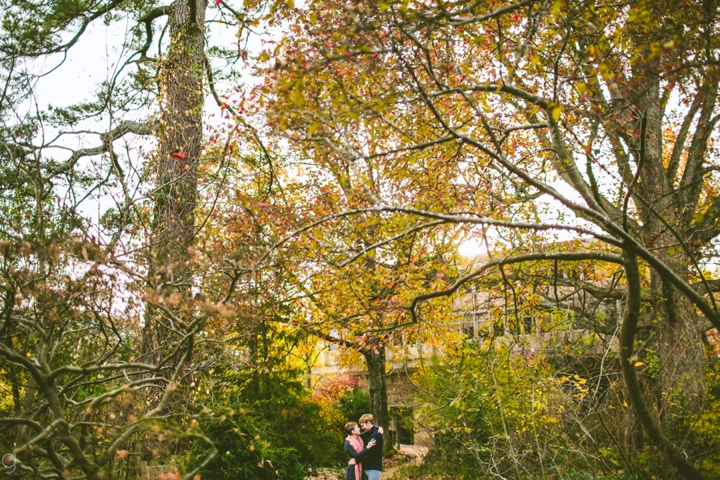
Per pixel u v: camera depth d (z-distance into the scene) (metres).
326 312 10.13
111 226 7.47
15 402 6.24
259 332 12.20
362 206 8.38
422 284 10.36
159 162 9.63
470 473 11.30
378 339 10.28
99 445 6.19
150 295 4.43
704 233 11.20
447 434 12.81
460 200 9.24
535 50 7.29
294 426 13.55
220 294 6.12
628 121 7.98
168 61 11.10
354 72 5.82
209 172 10.67
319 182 11.93
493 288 11.19
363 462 9.45
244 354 7.91
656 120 12.05
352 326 9.97
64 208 6.76
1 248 4.46
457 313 12.70
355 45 5.04
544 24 7.01
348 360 17.64
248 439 8.72
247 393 12.89
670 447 6.31
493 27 7.36
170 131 10.27
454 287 6.01
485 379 9.45
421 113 8.00
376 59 5.74
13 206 7.19
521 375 9.30
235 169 10.45
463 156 9.12
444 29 6.92
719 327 5.34
